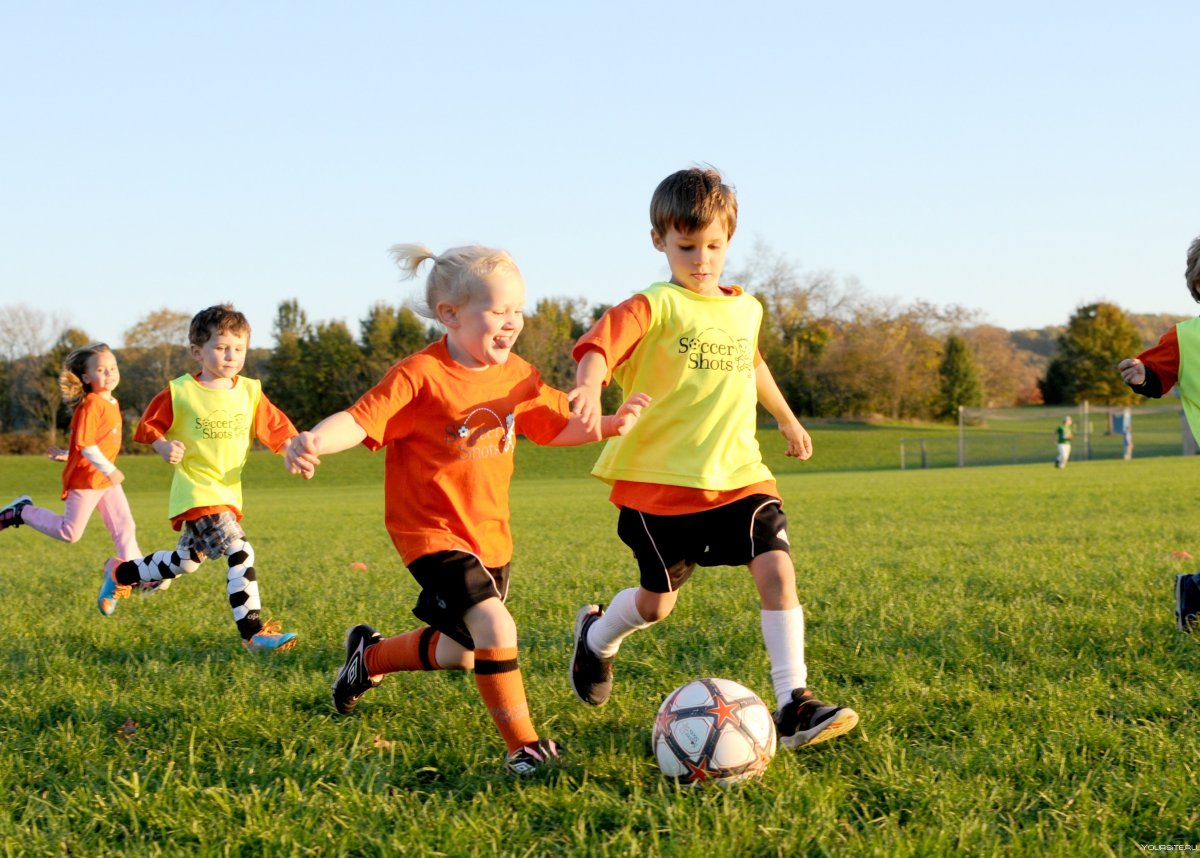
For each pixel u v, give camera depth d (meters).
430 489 3.73
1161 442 53.00
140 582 6.69
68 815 3.13
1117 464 35.41
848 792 3.22
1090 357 75.81
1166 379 5.24
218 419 6.32
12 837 2.93
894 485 25.72
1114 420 57.41
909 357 69.56
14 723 4.15
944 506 16.94
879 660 4.75
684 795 3.21
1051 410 66.12
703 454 4.04
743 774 3.32
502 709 3.54
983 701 4.02
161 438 6.21
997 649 4.98
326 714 4.22
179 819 3.04
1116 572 7.40
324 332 67.88
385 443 3.75
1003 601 6.42
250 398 6.55
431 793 3.31
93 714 4.19
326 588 8.08
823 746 3.68
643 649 5.20
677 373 4.08
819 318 72.75
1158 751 3.42
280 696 4.39
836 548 10.39
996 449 51.94
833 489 24.38
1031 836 2.81
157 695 4.45
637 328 4.02
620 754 3.57
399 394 3.66
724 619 5.93
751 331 4.25
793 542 11.36
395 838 2.85
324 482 47.34
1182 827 2.90
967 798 3.07
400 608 6.84
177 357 62.78
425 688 4.51
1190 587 5.12
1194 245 5.18
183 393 6.27
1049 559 8.55
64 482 7.70
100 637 5.96
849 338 69.81
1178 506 15.09
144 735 3.97
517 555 10.60
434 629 3.96
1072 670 4.50
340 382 67.44
